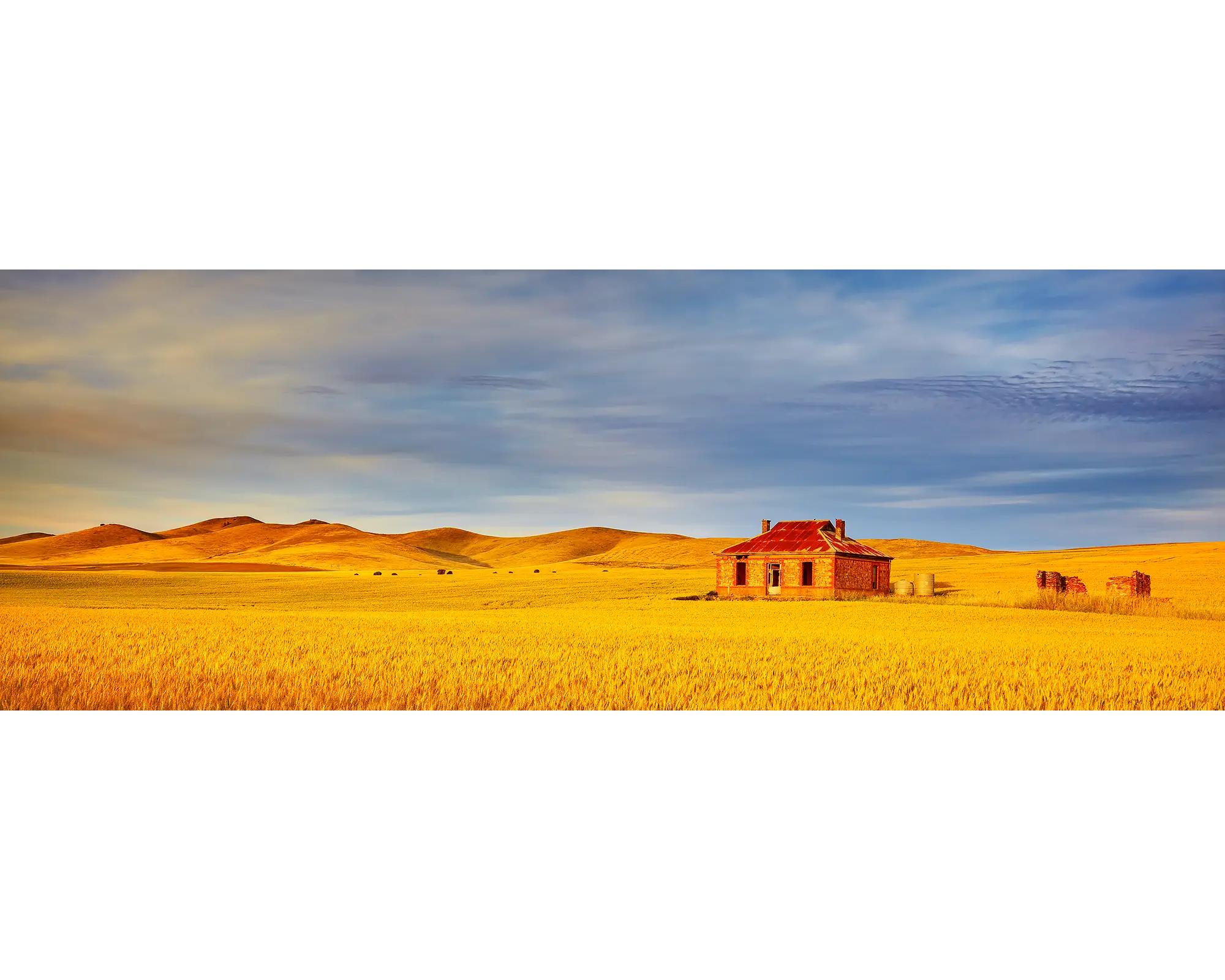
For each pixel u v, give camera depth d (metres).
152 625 41.97
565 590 92.75
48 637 34.62
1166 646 33.91
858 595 69.06
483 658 29.97
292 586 112.94
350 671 26.95
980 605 61.44
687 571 120.31
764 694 24.03
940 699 23.59
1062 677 26.25
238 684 25.12
